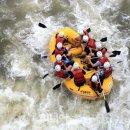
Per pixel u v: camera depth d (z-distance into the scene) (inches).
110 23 505.7
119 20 509.7
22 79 442.0
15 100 421.7
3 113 409.7
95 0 530.3
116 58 463.5
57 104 420.5
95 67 422.3
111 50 473.1
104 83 412.2
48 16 509.7
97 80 404.5
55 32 463.2
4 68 452.1
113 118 410.3
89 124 405.1
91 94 408.5
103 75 414.0
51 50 444.1
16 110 412.8
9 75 445.7
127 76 447.5
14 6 520.1
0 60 460.1
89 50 432.5
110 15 514.6
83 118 409.4
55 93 429.7
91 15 513.3
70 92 429.4
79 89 411.2
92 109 416.8
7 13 512.1
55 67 411.2
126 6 525.7
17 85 436.5
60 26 498.0
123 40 486.3
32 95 427.8
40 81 440.5
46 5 521.7
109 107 419.2
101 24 503.2
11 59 461.7
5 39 482.9
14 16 508.4
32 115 410.0
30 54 466.9
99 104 420.5
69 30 457.4
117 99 426.6
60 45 427.8
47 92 430.9
